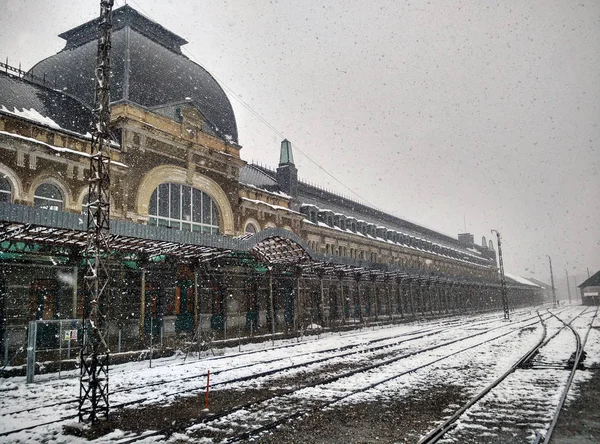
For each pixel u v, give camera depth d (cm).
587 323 4109
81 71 2900
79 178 2320
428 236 8669
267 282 3600
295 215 4106
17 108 2217
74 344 1920
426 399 1215
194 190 3039
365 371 1675
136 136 2644
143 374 1709
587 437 863
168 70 3039
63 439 967
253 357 2188
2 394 1387
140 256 2278
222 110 3434
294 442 905
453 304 8038
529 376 1495
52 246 1992
